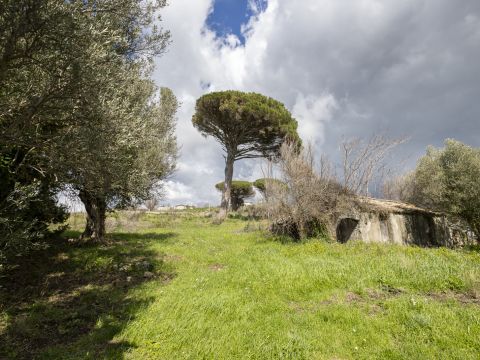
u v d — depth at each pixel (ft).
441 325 16.87
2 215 19.67
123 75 21.09
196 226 76.43
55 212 32.04
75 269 30.42
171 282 26.78
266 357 14.64
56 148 18.65
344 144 50.29
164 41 23.13
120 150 22.61
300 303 21.48
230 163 96.43
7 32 13.20
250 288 23.89
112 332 17.02
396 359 14.49
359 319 18.10
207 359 14.49
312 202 47.03
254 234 55.16
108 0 17.25
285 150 51.52
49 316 19.85
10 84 15.83
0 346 15.93
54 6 13.37
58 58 14.70
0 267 20.71
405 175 76.69
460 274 23.91
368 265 27.55
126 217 77.30
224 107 84.02
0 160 22.13
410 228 54.70
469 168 51.67
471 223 54.39
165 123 56.08
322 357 14.73
